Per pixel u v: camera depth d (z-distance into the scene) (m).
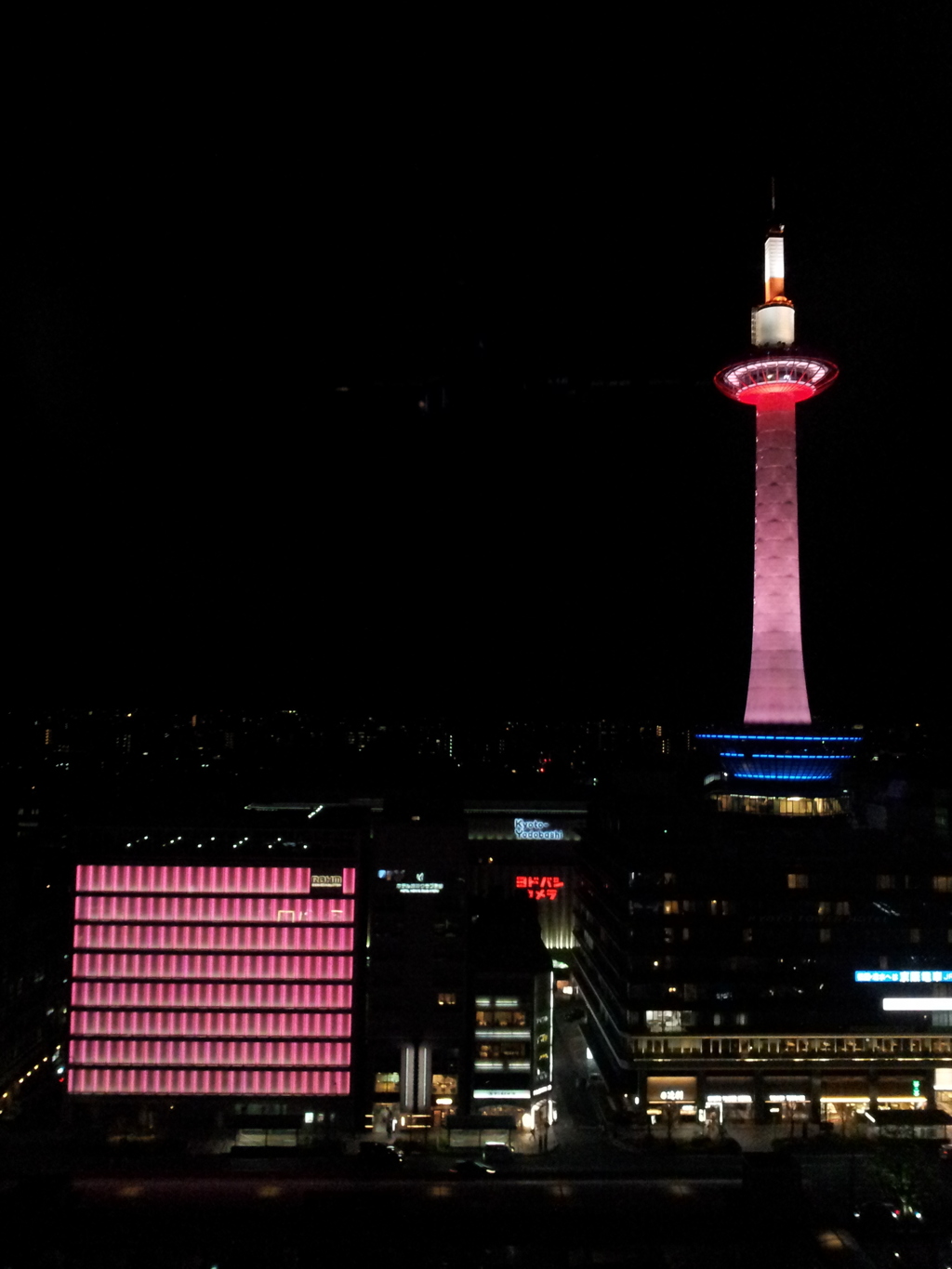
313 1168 103.88
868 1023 116.62
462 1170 101.12
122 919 120.06
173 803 146.50
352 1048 118.12
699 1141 109.31
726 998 117.19
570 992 166.50
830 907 119.38
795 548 145.50
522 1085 115.75
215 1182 97.19
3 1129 115.12
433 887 120.25
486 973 117.75
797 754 136.50
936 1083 116.69
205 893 120.31
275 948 120.06
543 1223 87.75
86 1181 97.31
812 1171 103.44
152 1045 118.19
